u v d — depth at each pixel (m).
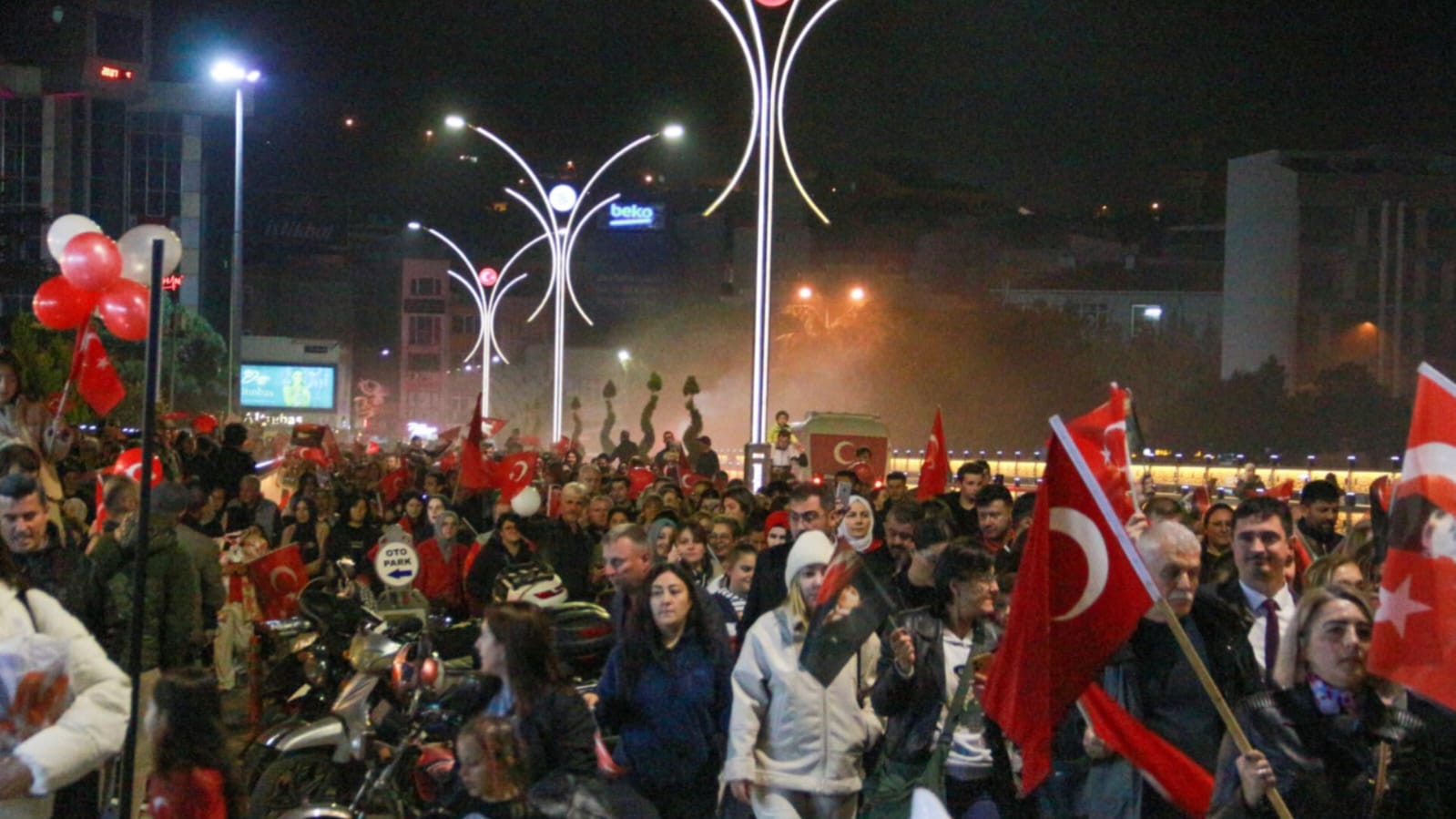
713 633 7.96
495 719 6.26
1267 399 70.88
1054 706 6.41
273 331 119.56
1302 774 5.74
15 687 6.05
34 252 82.12
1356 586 7.46
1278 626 7.70
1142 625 7.20
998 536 10.98
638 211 127.81
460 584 15.48
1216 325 95.25
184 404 83.62
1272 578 7.69
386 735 9.55
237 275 49.84
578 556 15.07
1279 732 5.80
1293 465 63.50
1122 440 8.27
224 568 14.09
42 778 5.96
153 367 6.93
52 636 6.26
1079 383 82.81
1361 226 85.69
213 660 14.21
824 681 7.70
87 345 13.94
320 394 89.50
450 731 9.31
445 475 25.77
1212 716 7.09
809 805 7.88
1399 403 70.81
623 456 35.66
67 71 94.81
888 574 8.74
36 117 94.00
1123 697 7.14
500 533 14.16
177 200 97.88
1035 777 6.38
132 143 97.06
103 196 96.38
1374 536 8.91
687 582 7.90
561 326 48.25
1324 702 5.80
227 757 6.04
